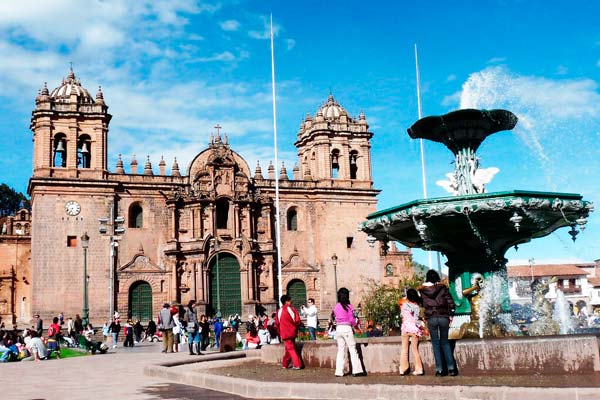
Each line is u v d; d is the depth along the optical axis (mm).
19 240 78688
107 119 67750
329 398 13156
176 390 15961
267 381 14883
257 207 72875
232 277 70000
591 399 10828
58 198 64125
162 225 68812
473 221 18031
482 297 18969
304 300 72188
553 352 14086
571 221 18781
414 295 15312
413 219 18047
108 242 65000
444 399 11961
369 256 74438
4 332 39188
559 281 86875
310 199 74812
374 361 15984
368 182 76625
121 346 48469
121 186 67500
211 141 72438
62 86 68625
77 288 62938
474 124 20125
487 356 14477
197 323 29375
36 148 65188
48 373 22984
